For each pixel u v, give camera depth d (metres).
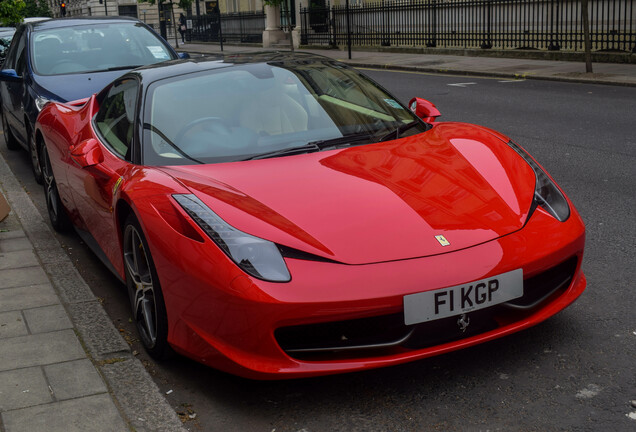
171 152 3.47
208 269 2.68
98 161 3.84
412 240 2.72
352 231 2.74
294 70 4.05
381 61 21.36
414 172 3.16
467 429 2.54
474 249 2.72
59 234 5.32
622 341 3.12
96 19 8.16
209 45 39.12
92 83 6.84
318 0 30.38
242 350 2.66
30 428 2.57
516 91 13.16
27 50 7.46
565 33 18.12
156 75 4.03
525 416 2.59
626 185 5.88
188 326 2.84
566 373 2.88
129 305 3.98
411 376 2.94
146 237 3.00
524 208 3.00
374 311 2.56
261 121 3.63
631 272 3.95
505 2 20.03
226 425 2.68
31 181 7.15
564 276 3.06
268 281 2.57
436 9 22.98
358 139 3.57
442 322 2.72
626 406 2.61
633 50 16.20
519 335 3.23
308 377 2.84
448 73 17.67
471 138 3.62
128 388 2.92
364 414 2.69
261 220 2.79
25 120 6.86
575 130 8.66
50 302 3.81
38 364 3.08
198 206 2.89
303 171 3.17
